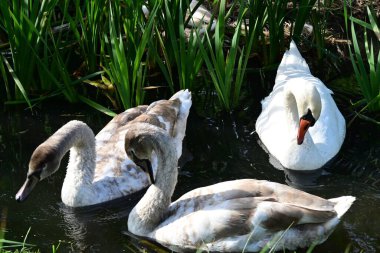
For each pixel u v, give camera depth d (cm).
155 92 1123
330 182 943
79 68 1150
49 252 796
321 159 966
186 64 1062
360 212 869
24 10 1029
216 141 1022
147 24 1002
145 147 816
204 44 1119
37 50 1053
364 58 1219
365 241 812
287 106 989
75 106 1082
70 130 859
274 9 1150
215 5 1104
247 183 814
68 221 856
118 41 1073
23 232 829
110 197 898
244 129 1048
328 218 783
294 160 962
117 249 804
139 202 833
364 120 1062
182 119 1003
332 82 1160
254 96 1124
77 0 1059
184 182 932
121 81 1021
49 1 1052
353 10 1306
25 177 935
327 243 809
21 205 883
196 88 1137
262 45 1198
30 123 1045
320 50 1212
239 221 777
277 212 772
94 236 829
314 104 949
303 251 796
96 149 948
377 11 1298
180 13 1030
